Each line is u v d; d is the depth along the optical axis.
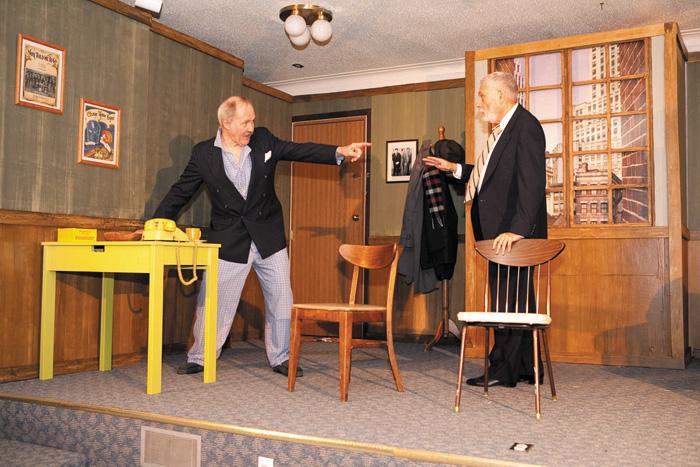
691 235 5.00
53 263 3.46
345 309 2.98
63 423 2.79
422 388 3.28
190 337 4.77
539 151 3.19
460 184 5.45
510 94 3.31
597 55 4.62
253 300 5.69
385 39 5.02
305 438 2.27
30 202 3.50
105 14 3.96
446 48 5.22
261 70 5.87
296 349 3.18
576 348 4.53
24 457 2.64
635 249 4.42
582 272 4.54
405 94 5.89
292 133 6.36
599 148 4.60
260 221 3.73
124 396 2.96
